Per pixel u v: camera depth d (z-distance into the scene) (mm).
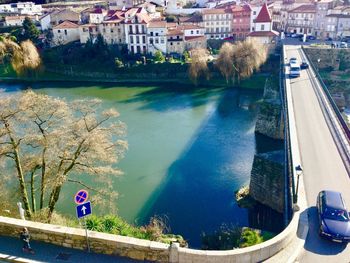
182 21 120062
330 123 41688
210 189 41656
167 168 46781
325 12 110938
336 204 22609
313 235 21656
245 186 41906
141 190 41375
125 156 50531
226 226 34750
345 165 31188
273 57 93688
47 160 26859
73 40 118875
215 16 115188
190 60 98250
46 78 101875
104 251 17297
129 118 66625
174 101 77500
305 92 53719
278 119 54500
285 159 34125
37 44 116625
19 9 149625
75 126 27062
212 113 68688
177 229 34469
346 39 106562
